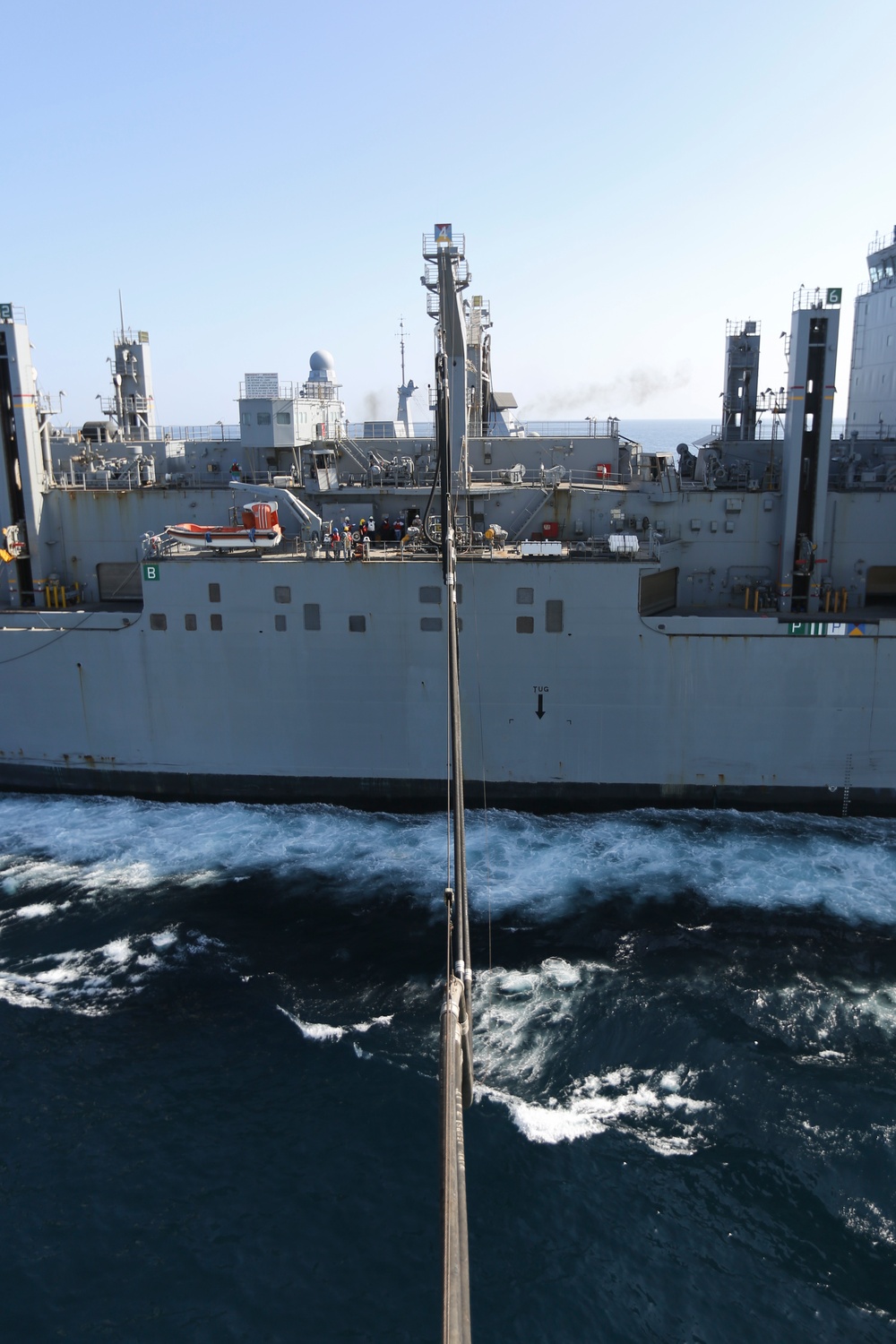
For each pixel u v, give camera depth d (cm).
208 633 3055
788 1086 1908
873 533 3197
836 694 2866
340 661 3006
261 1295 1534
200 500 3444
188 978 2292
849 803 2975
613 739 2978
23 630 3170
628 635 2869
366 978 2277
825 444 3031
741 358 3550
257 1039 2083
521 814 3067
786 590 3130
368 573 2903
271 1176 1752
